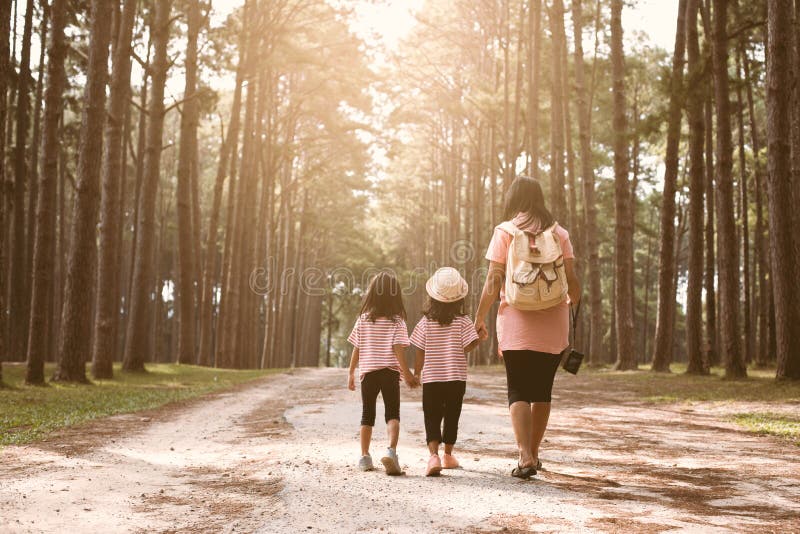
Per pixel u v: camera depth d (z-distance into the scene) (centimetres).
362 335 605
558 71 2980
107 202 2089
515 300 506
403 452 681
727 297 1895
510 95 3866
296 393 1684
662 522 392
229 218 3772
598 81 3788
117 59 2100
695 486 509
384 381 590
